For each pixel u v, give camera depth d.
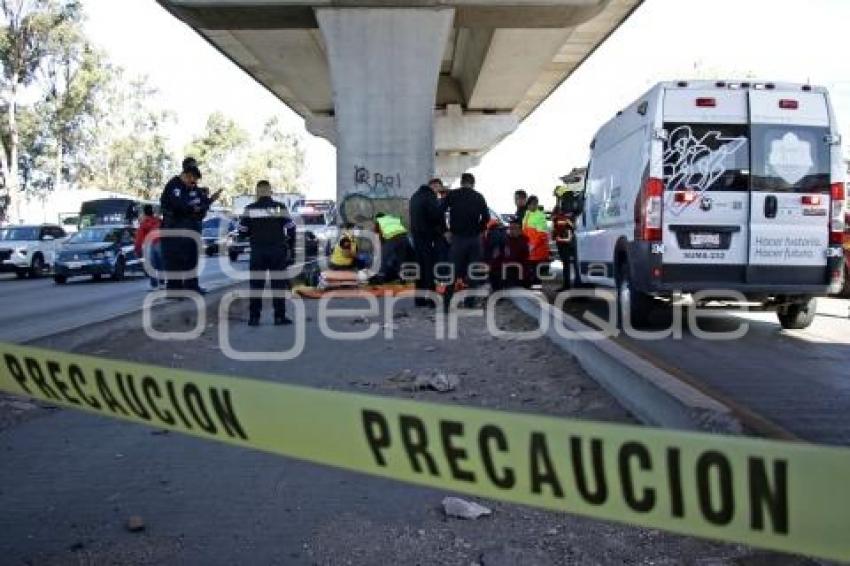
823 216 9.13
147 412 2.65
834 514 1.62
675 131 9.11
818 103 9.20
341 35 19.67
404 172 19.77
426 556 3.75
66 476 4.93
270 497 4.54
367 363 8.41
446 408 2.03
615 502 1.83
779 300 9.64
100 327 9.97
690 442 1.74
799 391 6.51
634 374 5.91
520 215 16.03
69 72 55.28
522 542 3.89
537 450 1.92
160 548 3.88
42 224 29.23
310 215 30.86
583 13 20.33
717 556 3.64
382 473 2.14
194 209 12.96
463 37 35.19
